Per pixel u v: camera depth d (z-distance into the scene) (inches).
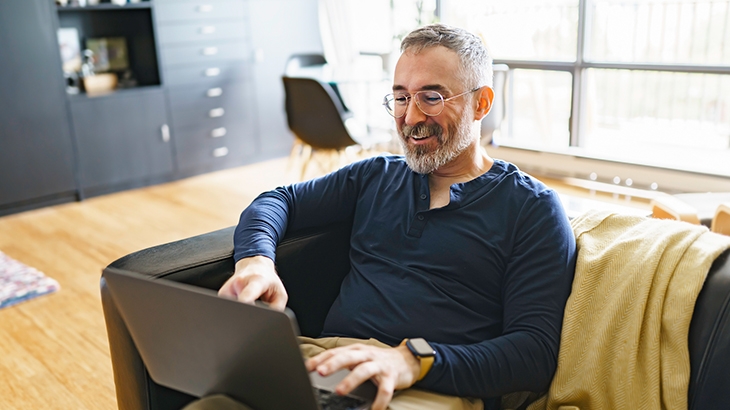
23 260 136.5
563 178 178.4
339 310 58.4
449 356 46.1
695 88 183.0
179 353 42.8
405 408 45.9
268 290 52.2
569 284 51.8
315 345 55.9
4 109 161.3
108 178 181.0
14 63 161.2
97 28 191.0
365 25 225.1
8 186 164.9
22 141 165.2
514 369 47.3
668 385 46.0
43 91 166.4
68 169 173.5
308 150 216.1
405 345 46.3
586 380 48.8
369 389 44.1
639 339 47.8
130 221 159.0
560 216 53.5
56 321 109.0
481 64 57.4
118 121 180.2
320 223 64.6
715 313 45.0
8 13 158.6
